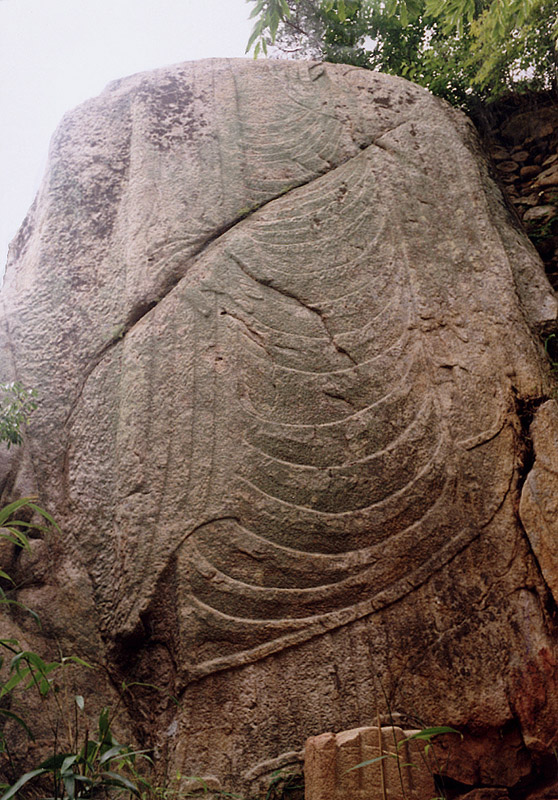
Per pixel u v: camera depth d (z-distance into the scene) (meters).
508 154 5.58
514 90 5.64
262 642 3.18
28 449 3.81
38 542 3.58
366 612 3.23
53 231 4.31
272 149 4.45
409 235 4.14
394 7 5.18
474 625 3.23
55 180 4.46
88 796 2.31
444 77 5.59
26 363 4.00
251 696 3.10
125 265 4.08
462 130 4.80
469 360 3.80
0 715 3.15
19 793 2.98
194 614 3.23
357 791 2.47
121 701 3.25
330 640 3.19
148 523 3.41
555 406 3.70
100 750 2.39
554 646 3.19
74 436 3.77
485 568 3.34
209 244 4.10
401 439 3.58
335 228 4.14
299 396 3.65
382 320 3.88
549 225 5.11
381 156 4.41
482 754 3.06
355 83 4.76
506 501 3.46
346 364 3.74
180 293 3.91
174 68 4.79
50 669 2.44
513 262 4.27
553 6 5.12
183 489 3.45
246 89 4.71
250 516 3.38
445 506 3.45
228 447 3.52
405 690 3.12
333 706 3.07
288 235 4.09
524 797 3.04
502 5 4.95
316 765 2.53
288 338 3.79
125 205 4.29
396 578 3.30
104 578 3.45
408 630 3.22
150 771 3.06
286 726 3.05
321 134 4.52
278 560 3.30
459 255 4.12
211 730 3.06
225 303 3.88
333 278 3.97
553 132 5.53
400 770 2.48
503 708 3.08
